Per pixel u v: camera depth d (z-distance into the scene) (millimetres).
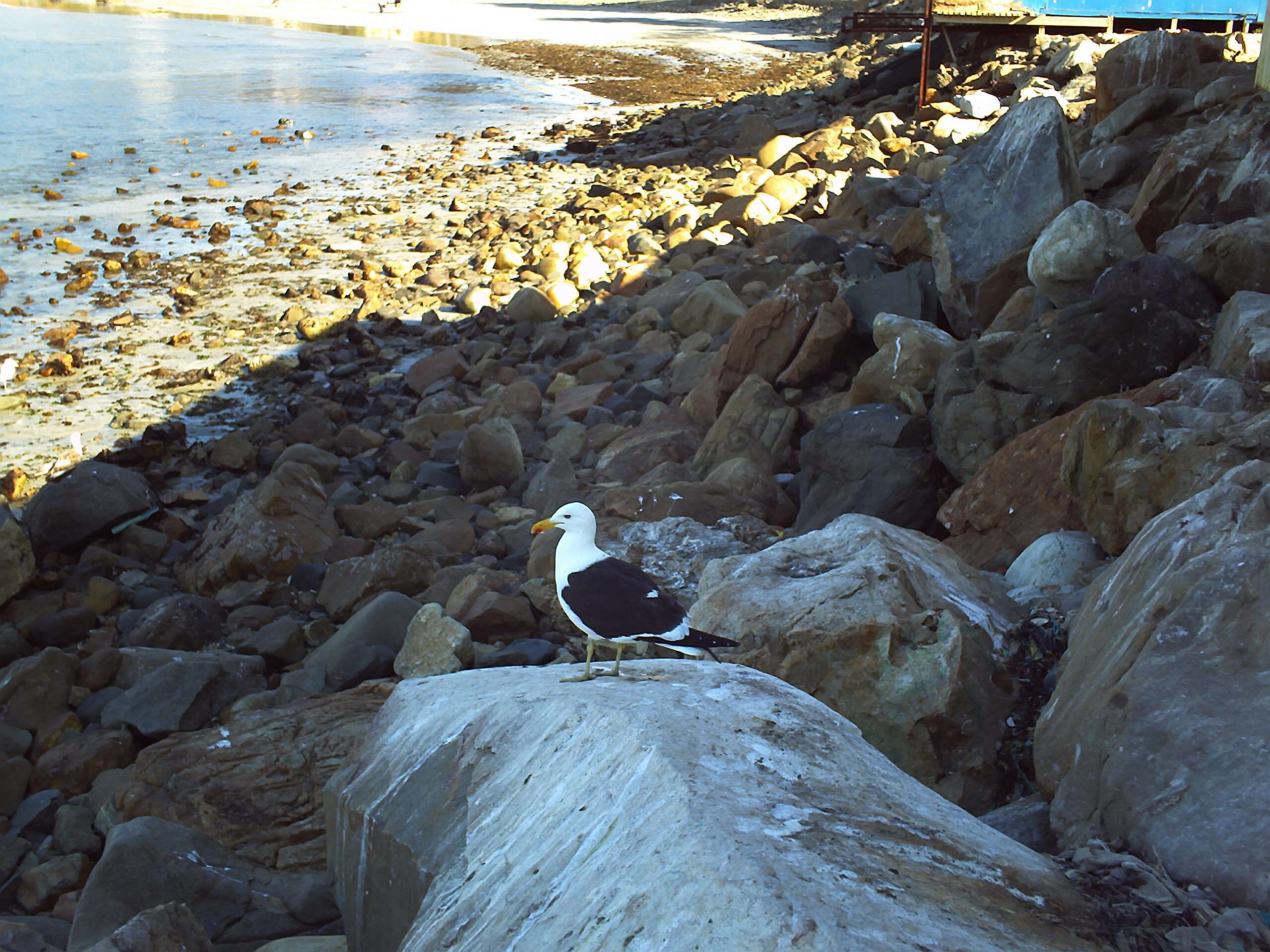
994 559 9148
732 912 3100
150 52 59281
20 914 7031
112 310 20422
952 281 14109
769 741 4328
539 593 10297
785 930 2977
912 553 7398
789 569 7305
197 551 11891
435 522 12734
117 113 41500
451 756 5086
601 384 15883
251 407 16594
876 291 14375
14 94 43938
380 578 10891
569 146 37438
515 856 4180
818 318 13773
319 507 12500
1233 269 10328
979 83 31812
